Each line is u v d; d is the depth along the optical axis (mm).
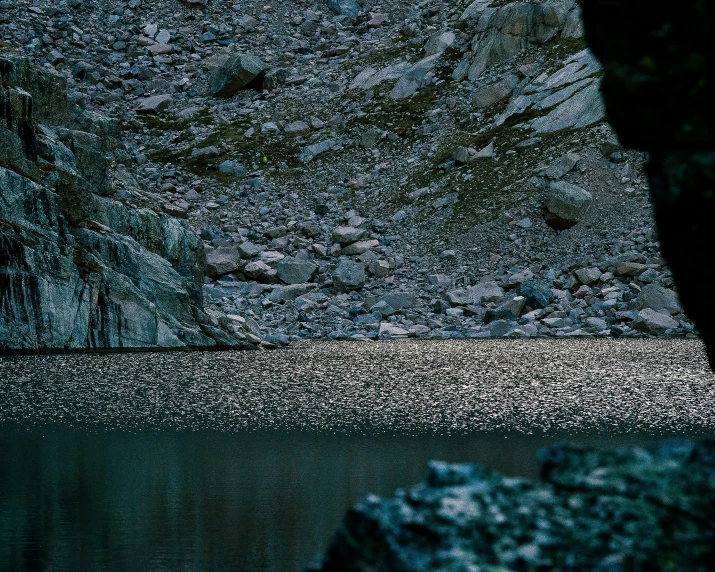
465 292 56125
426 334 49594
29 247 38594
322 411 21203
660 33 4148
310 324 51531
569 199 61750
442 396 24000
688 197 4145
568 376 28859
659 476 3928
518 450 15648
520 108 75500
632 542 3715
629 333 48625
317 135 80438
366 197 71500
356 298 57000
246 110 86250
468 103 79188
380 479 13180
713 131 4102
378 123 80312
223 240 64188
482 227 63688
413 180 72125
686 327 49594
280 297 56594
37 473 13789
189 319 42750
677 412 20562
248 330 45625
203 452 15711
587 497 3936
